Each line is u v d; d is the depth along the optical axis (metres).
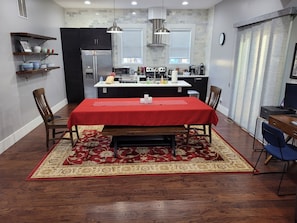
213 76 6.27
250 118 4.15
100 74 6.46
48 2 5.32
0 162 3.04
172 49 6.97
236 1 4.78
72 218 2.02
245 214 2.07
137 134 3.02
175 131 3.04
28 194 2.35
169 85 4.65
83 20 6.60
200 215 2.06
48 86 5.28
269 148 2.54
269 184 2.55
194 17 6.73
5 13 3.50
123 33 6.78
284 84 3.30
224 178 2.66
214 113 3.11
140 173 2.76
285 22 3.17
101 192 2.39
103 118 2.99
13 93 3.72
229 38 5.17
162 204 2.20
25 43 4.04
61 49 6.24
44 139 3.86
